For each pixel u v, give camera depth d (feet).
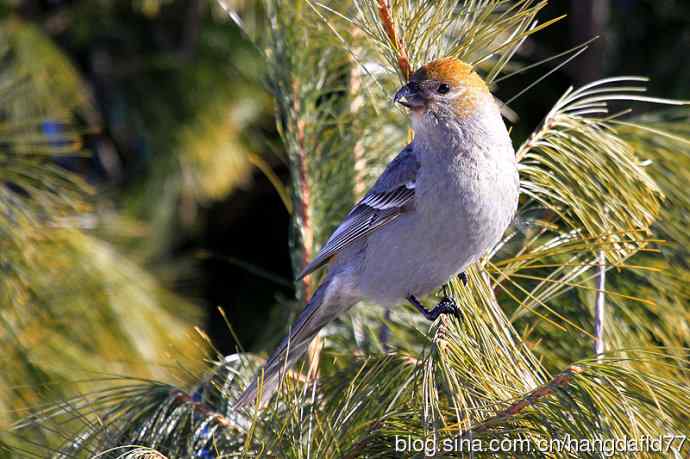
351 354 24.54
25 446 25.23
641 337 23.02
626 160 21.21
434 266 23.88
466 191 22.75
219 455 19.25
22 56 40.42
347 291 25.03
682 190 23.03
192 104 46.47
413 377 18.70
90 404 21.89
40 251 29.01
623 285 23.38
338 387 21.67
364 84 24.76
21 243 28.32
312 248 25.84
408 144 24.67
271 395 21.80
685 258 23.06
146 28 48.83
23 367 27.30
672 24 45.93
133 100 46.96
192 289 44.29
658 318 23.06
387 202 23.91
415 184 23.45
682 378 21.02
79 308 29.17
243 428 21.43
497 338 19.44
